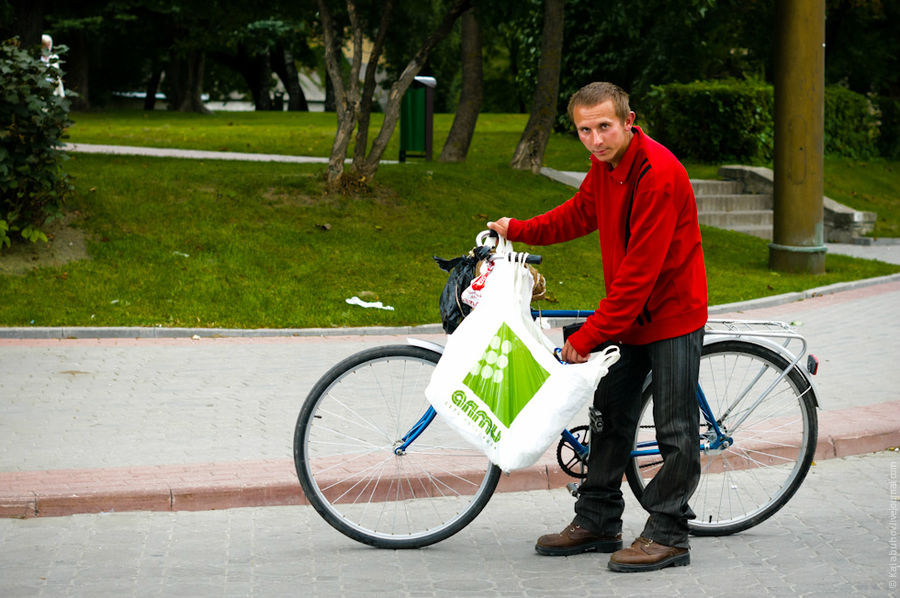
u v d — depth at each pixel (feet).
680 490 15.07
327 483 17.35
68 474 18.30
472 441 14.64
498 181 55.36
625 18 51.39
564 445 16.14
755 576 14.78
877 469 20.07
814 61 47.55
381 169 53.57
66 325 32.78
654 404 15.11
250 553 15.62
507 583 14.53
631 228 14.43
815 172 48.14
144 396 24.75
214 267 38.99
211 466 18.93
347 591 14.15
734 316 38.01
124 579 14.47
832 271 49.24
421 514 16.65
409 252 43.06
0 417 22.62
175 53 128.98
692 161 76.13
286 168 52.60
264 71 167.43
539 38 89.66
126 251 39.27
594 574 14.92
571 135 89.61
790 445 16.74
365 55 187.11
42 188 38.50
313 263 40.57
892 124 89.40
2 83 36.99
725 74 95.86
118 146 65.21
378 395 16.47
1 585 14.17
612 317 14.39
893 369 28.40
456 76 177.06
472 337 14.74
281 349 30.94
